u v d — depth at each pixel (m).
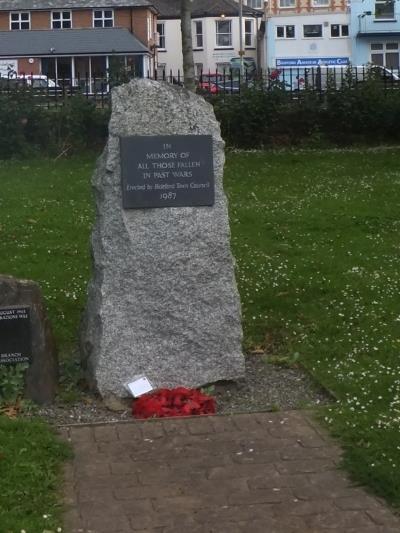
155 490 5.25
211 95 19.91
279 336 8.33
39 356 6.66
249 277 9.98
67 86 21.50
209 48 73.19
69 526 4.84
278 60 63.09
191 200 6.88
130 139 6.77
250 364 7.67
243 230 12.29
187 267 6.87
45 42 59.62
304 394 6.95
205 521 4.88
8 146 18.39
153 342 6.84
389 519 4.88
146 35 63.66
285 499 5.12
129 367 6.79
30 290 6.66
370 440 5.84
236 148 19.56
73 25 64.12
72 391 6.89
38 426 6.04
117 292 6.79
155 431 6.13
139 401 6.59
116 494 5.21
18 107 18.42
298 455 5.71
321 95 20.00
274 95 19.69
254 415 6.43
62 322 8.57
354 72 24.42
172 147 6.82
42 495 5.14
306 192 14.84
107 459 5.69
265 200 14.24
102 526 4.83
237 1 75.94
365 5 61.44
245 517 4.91
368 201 13.97
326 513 4.95
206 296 6.92
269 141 19.72
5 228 12.19
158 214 6.84
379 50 62.09
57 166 17.55
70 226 12.38
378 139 20.02
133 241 6.77
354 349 7.76
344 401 6.62
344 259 10.76
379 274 10.01
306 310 8.94
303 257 10.88
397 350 7.70
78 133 18.84
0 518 4.85
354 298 9.20
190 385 6.89
